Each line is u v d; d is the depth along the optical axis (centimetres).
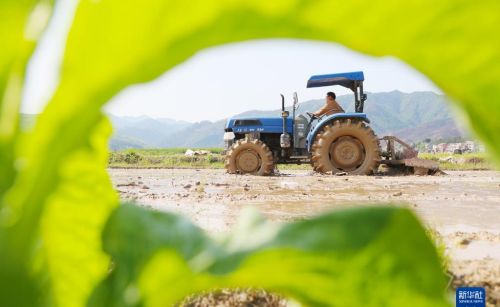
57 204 57
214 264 42
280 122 1672
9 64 34
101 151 58
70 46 30
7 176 37
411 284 43
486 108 30
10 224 38
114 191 59
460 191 1011
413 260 43
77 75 31
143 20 28
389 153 1661
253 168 1596
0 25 31
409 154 1669
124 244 51
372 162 1509
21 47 32
